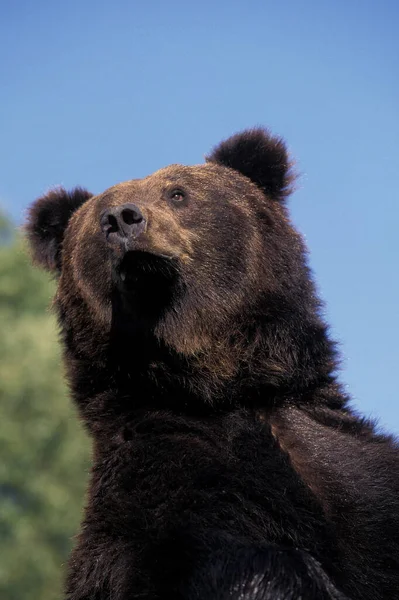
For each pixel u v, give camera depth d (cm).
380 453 1194
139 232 1190
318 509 1109
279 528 1085
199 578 1002
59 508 3794
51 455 3875
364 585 1088
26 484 3809
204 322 1244
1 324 4175
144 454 1129
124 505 1088
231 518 1066
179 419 1197
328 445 1196
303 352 1266
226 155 1395
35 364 3953
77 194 1427
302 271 1315
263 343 1250
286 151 1400
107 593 1074
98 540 1099
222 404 1241
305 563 1012
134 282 1206
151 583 1019
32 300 4400
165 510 1062
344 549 1099
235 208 1294
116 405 1242
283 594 984
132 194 1271
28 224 1434
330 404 1282
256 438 1166
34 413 3878
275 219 1334
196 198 1281
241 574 994
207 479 1088
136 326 1237
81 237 1281
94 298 1261
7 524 3775
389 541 1117
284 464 1144
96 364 1262
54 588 3722
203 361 1238
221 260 1259
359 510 1127
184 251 1239
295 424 1224
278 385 1246
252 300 1259
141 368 1241
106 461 1173
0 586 3688
